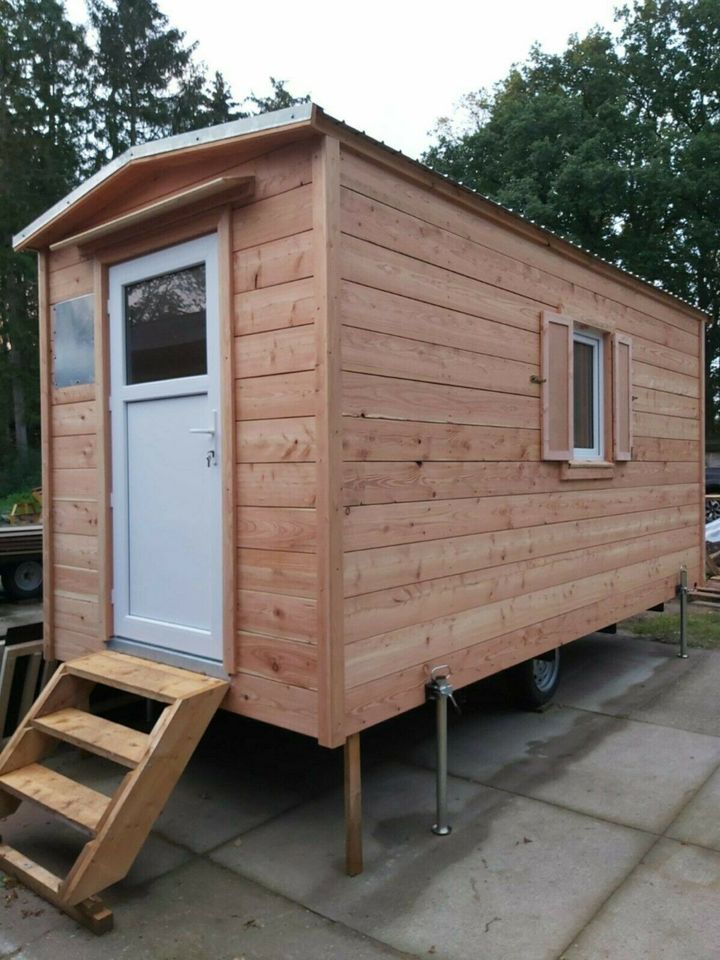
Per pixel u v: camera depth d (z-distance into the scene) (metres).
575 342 4.63
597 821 3.21
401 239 3.01
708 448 22.45
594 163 18.31
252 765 3.91
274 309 2.86
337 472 2.68
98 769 3.79
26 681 4.01
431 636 3.18
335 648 2.67
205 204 3.06
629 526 5.09
